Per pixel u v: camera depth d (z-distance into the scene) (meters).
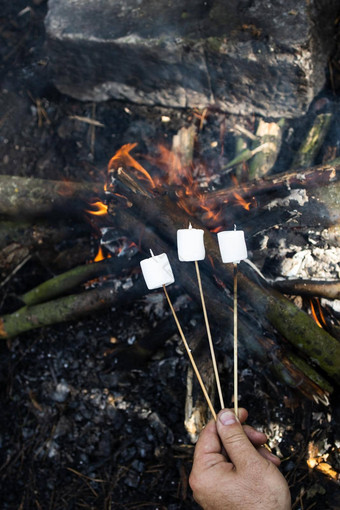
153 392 0.76
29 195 0.80
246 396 0.72
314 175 0.68
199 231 0.53
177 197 0.72
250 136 0.84
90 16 0.85
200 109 0.89
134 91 0.90
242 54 0.79
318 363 0.66
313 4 0.76
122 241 0.77
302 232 0.71
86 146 0.92
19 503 0.75
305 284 0.69
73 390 0.79
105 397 0.77
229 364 0.72
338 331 0.70
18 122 0.95
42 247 0.84
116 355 0.78
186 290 0.70
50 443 0.77
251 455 0.47
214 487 0.47
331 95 0.83
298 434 0.69
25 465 0.77
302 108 0.82
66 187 0.78
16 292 0.86
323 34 0.80
